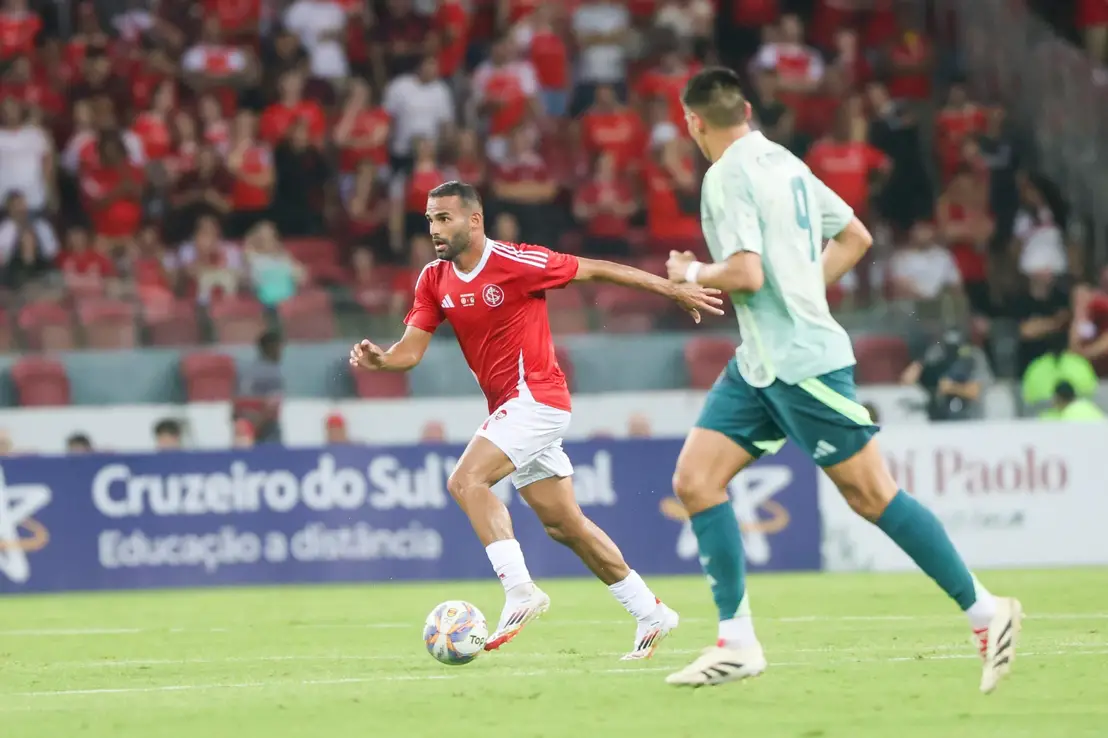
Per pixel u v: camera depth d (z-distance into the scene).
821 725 18.28
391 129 66.75
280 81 67.00
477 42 72.38
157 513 44.88
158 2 70.06
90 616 37.41
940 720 18.50
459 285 25.50
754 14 73.31
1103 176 65.88
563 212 63.59
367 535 45.06
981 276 65.00
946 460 45.84
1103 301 59.47
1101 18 73.94
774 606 35.50
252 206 63.53
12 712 21.08
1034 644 26.64
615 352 54.78
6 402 54.03
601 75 70.81
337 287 59.16
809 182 20.06
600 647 28.06
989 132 68.56
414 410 51.75
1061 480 46.16
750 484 45.50
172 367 54.75
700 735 17.75
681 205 63.78
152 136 65.00
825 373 19.39
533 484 25.77
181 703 21.52
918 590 39.16
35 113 65.31
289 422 51.25
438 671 24.75
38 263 61.31
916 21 73.69
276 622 34.75
